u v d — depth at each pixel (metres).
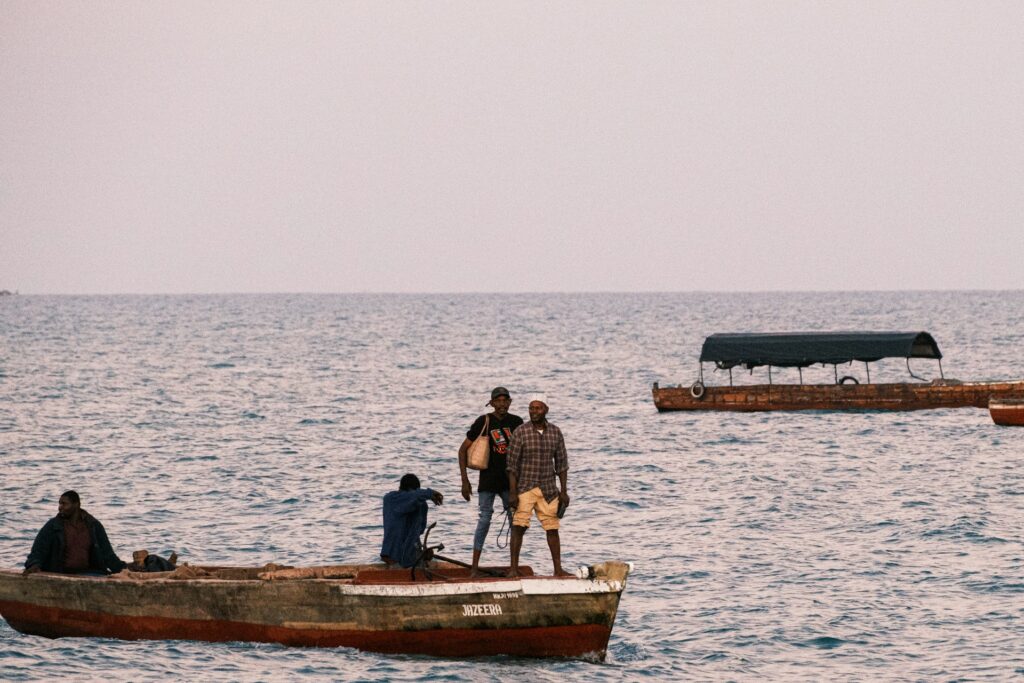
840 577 79.25
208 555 88.00
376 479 123.88
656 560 85.06
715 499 110.38
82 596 64.94
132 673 58.38
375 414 194.25
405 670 58.69
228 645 62.97
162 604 63.78
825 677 59.25
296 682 56.97
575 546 90.38
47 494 112.88
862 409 191.00
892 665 60.97
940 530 93.50
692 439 159.38
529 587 58.78
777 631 67.00
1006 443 150.88
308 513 104.00
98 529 67.94
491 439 60.56
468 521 101.62
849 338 192.12
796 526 96.81
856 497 110.38
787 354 192.50
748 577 79.50
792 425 174.12
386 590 60.03
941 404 189.75
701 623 68.75
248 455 142.25
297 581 61.62
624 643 64.88
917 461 135.50
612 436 163.50
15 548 89.69
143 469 129.50
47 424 175.00
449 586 59.44
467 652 60.53
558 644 59.88
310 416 190.00
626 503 108.81
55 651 62.16
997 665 60.53
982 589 75.44
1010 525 95.31
